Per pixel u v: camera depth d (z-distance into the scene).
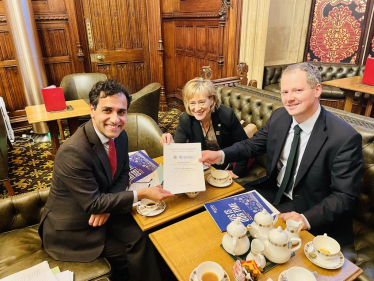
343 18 4.89
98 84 1.30
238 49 4.03
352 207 1.34
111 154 1.46
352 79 3.99
